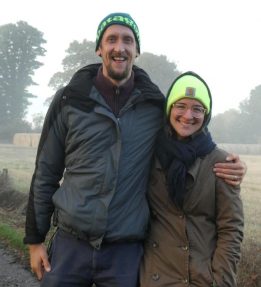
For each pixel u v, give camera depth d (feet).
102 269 10.23
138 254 10.42
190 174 9.91
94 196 10.03
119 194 10.03
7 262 24.43
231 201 9.90
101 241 9.98
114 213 10.00
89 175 10.07
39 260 10.93
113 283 10.19
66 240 10.41
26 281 21.75
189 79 10.14
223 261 9.84
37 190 10.80
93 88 10.28
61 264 10.36
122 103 10.43
